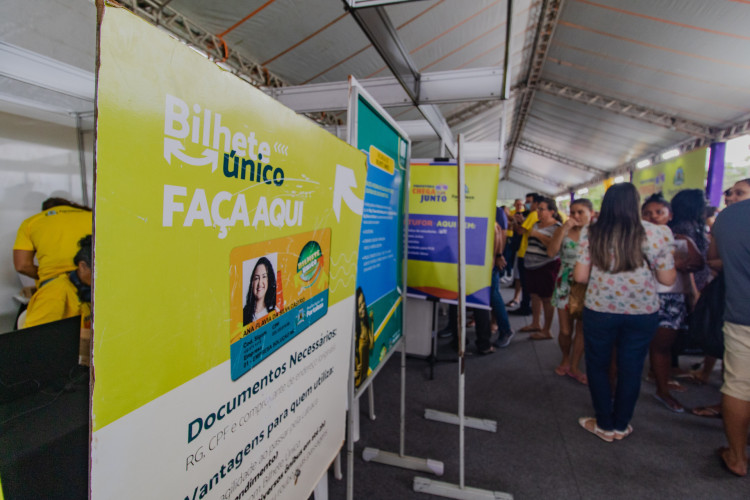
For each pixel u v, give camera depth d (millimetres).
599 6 3896
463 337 1476
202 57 425
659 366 2246
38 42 1522
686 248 2084
